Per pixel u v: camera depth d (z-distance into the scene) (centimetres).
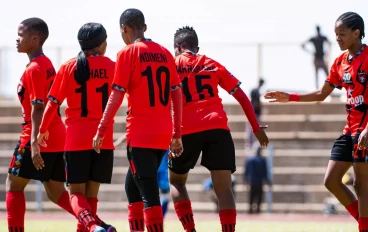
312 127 6306
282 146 6194
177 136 1914
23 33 2073
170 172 2152
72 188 1994
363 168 1998
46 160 2075
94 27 2009
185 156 2083
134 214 1991
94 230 1866
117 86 1833
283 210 5922
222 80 2098
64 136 2097
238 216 5103
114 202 6072
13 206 2072
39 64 2031
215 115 2050
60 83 1980
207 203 5959
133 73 1850
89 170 2009
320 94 2186
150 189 1845
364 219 1998
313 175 6059
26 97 2056
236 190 5994
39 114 2005
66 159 2000
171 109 2028
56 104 1977
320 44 6253
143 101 1852
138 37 1900
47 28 2098
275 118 6366
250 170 5475
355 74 2009
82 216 1922
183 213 2130
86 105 1983
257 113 5934
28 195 6047
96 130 1983
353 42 2019
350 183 5188
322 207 5900
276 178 6059
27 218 4472
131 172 1897
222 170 2044
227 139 2055
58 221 3997
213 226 3488
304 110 6369
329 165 2078
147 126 1845
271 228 3394
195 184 6041
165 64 1889
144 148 1842
